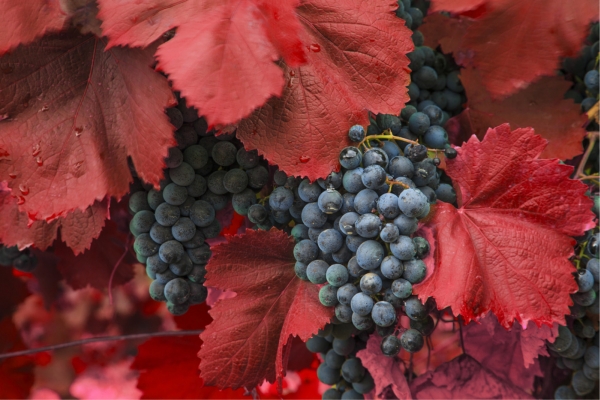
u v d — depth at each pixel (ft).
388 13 2.39
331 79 2.36
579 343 2.66
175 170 2.48
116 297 3.65
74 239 2.60
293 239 2.46
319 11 2.37
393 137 2.40
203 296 2.56
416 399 2.68
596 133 2.72
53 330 3.67
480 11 2.64
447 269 2.38
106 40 2.42
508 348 2.72
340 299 2.38
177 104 2.43
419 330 2.47
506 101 2.73
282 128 2.35
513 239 2.42
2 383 3.18
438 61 2.76
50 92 2.42
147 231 2.53
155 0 2.31
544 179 2.42
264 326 2.45
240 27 2.26
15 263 2.93
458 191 2.49
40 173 2.40
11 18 2.38
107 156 2.42
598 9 2.60
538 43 2.62
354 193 2.37
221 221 2.66
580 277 2.49
